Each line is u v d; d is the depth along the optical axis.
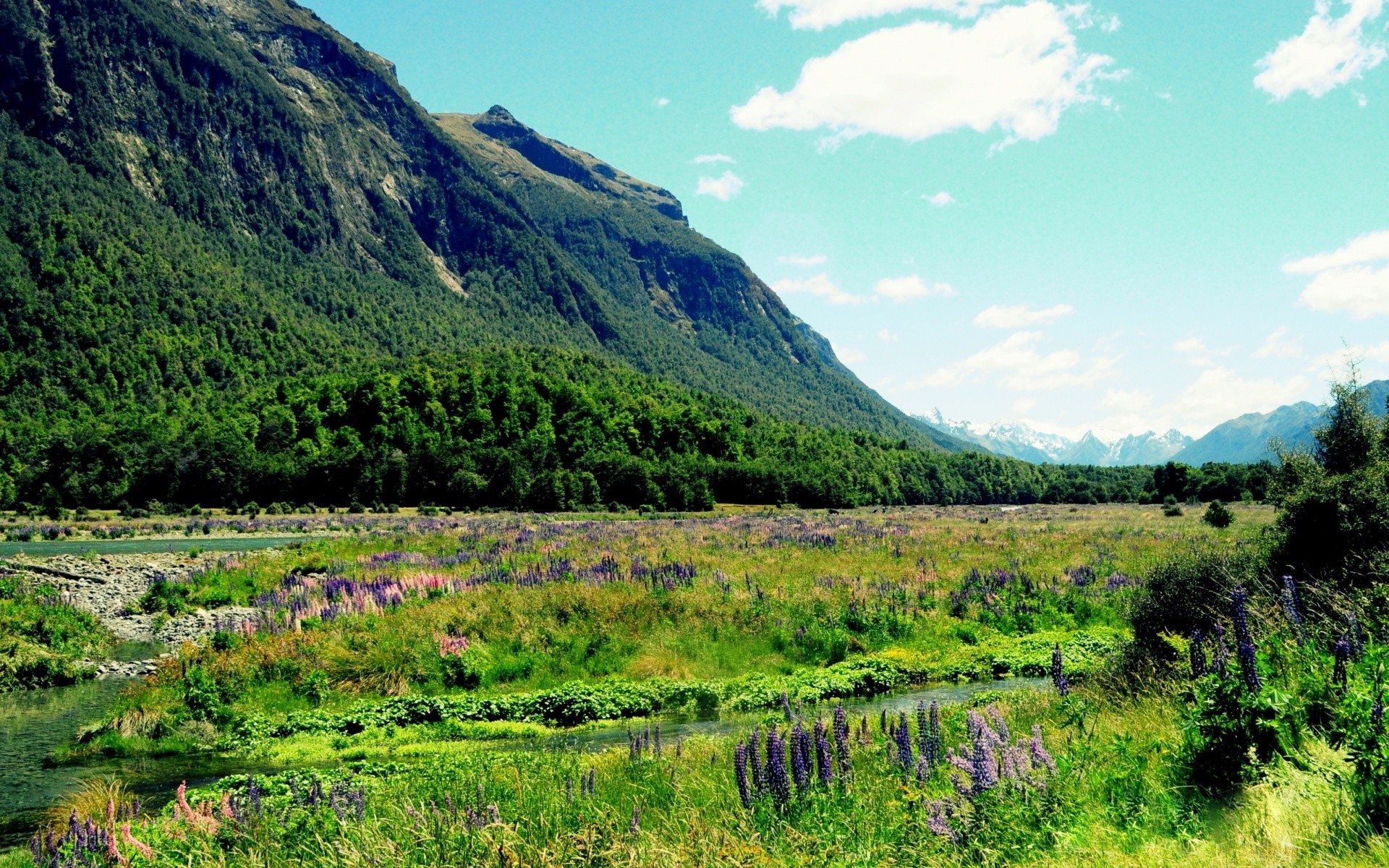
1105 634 21.94
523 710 17.05
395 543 43.06
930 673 18.84
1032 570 29.17
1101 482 165.50
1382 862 4.97
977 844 6.05
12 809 12.20
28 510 76.38
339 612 22.44
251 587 31.27
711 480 112.88
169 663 18.86
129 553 42.84
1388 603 10.11
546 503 94.06
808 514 90.38
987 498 171.00
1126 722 9.11
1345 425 17.53
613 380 177.88
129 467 88.12
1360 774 5.71
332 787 9.63
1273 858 5.30
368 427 114.31
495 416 124.81
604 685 18.19
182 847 8.65
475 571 29.19
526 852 6.96
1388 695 6.22
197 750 15.20
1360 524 13.09
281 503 87.12
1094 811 6.42
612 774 10.66
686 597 22.80
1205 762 6.83
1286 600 8.96
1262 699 6.65
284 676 18.25
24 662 19.94
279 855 8.15
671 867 6.46
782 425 186.50
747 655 20.34
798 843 6.58
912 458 168.88
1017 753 6.87
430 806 8.78
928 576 27.58
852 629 22.00
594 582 24.89
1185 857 5.49
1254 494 96.25
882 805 7.36
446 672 18.69
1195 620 12.91
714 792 8.80
